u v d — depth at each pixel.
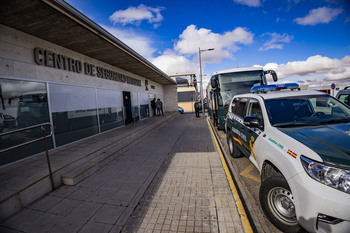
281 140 2.42
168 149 6.30
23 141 4.67
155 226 2.40
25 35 4.92
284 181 2.15
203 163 4.79
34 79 5.10
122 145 6.20
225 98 7.64
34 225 2.47
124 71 11.01
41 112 5.26
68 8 3.98
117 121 9.77
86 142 6.34
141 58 8.70
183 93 28.69
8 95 4.44
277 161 2.29
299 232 2.08
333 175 1.73
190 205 2.86
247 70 7.66
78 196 3.20
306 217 1.81
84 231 2.33
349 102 6.02
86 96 7.32
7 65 4.47
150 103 16.17
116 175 4.10
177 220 2.51
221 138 8.01
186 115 20.80
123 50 6.93
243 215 2.54
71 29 4.85
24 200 2.89
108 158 5.00
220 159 5.06
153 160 5.14
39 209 2.83
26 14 3.96
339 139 2.10
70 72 6.50
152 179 3.87
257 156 3.01
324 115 2.94
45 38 5.36
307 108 3.06
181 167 4.55
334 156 1.82
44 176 3.31
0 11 3.77
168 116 16.23
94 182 3.75
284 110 3.06
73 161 4.18
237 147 4.77
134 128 9.29
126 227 2.40
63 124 6.02
